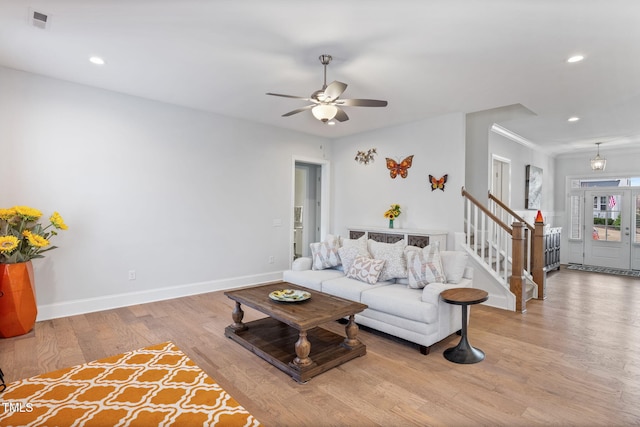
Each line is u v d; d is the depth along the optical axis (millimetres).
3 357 2828
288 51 3066
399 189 5676
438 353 2998
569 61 3170
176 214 4719
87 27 2699
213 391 2342
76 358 2822
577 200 8406
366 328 3576
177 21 2592
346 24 2602
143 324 3646
